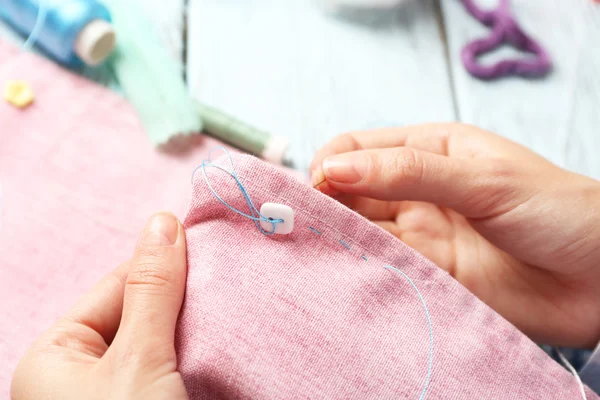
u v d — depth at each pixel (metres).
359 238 0.54
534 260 0.70
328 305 0.51
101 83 0.94
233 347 0.48
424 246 0.76
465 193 0.64
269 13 1.05
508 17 1.01
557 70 1.01
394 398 0.49
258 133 0.87
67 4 0.87
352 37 1.04
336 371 0.49
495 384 0.52
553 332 0.74
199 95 0.96
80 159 0.85
